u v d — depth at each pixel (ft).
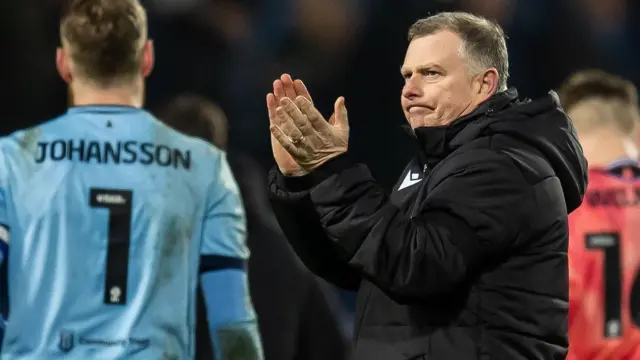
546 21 93.50
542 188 30.27
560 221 30.89
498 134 30.99
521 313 30.12
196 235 35.37
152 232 34.37
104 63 35.04
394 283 29.35
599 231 42.45
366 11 89.30
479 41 32.14
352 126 87.66
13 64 80.84
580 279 42.16
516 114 31.27
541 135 31.17
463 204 29.43
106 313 33.65
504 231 29.40
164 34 85.51
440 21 32.45
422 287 29.09
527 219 29.81
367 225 29.89
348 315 76.54
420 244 29.07
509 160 30.04
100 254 33.88
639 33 96.78
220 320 35.50
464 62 31.94
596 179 43.11
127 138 34.99
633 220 42.93
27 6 81.56
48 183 34.01
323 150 30.76
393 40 88.48
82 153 34.47
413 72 32.27
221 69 86.58
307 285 46.29
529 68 92.63
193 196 35.35
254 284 45.24
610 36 95.45
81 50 34.96
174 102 47.47
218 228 35.70
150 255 34.27
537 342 30.32
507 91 32.27
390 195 33.71
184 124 46.52
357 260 29.89
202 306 42.86
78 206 33.99
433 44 31.99
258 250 45.42
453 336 30.04
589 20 94.32
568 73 93.04
